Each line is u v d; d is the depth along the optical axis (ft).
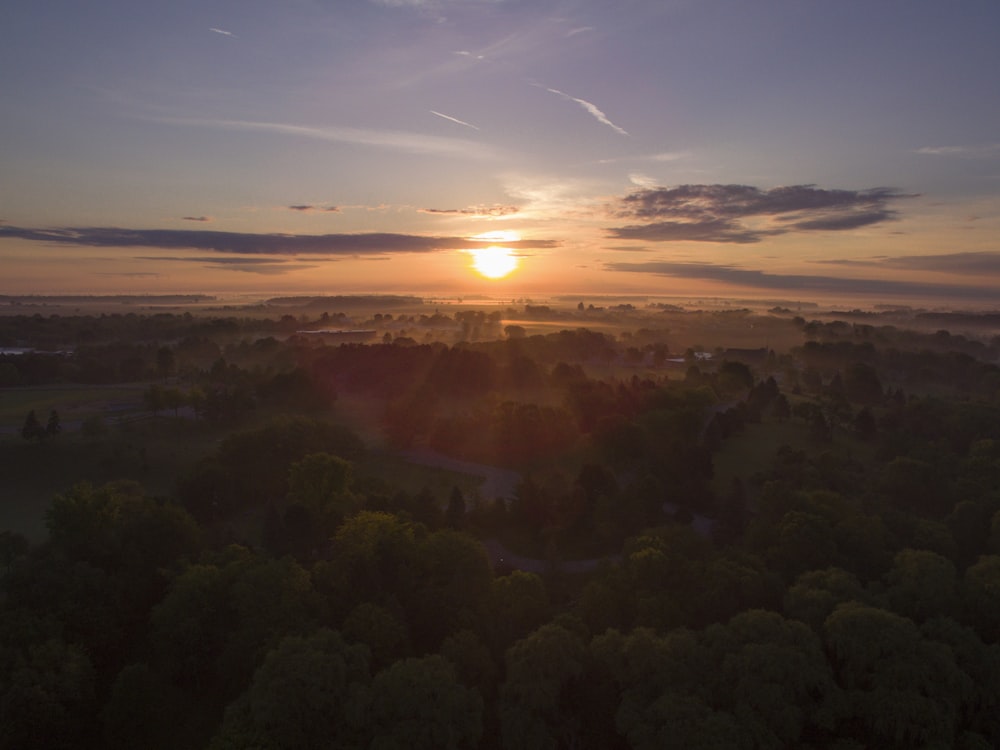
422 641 251.39
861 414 546.26
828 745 187.93
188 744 217.77
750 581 247.50
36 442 475.31
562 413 536.83
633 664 203.62
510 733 195.31
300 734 189.26
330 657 201.36
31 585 244.83
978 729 197.77
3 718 193.98
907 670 191.42
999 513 309.42
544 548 351.67
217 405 563.89
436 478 458.91
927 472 374.22
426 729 185.68
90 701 224.53
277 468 417.90
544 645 208.33
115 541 282.36
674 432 496.64
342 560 270.05
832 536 284.00
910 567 250.57
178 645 236.84
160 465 466.29
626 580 260.21
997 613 230.07
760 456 496.23
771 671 191.42
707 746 172.04
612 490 384.47
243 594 240.53
